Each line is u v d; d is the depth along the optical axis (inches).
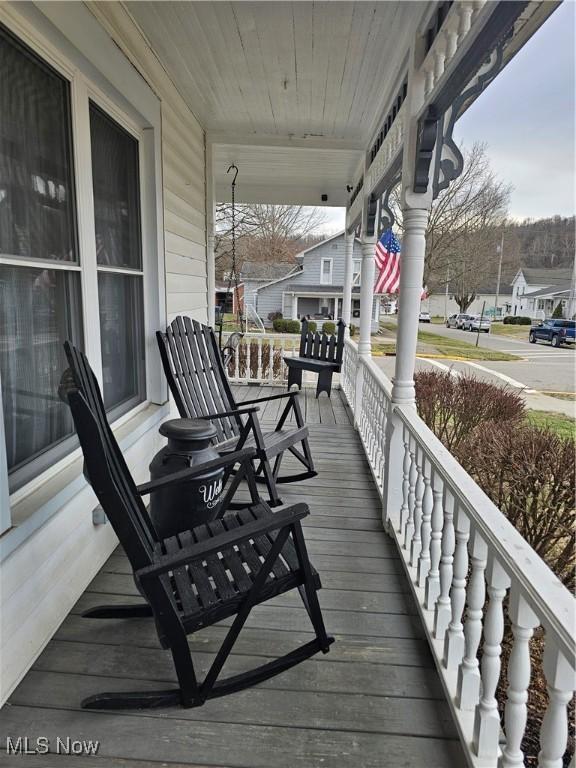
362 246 185.8
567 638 35.8
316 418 209.6
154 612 57.1
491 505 56.2
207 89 145.6
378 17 101.3
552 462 113.8
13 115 67.3
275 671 64.9
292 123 177.0
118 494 56.0
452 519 67.5
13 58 66.8
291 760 54.5
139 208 119.8
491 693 51.6
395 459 106.1
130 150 114.2
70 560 78.0
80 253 85.4
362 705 62.0
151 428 121.5
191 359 134.1
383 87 141.1
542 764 40.4
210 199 194.5
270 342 282.2
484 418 170.4
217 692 61.6
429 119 86.8
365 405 167.6
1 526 60.4
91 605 79.4
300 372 264.1
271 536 75.5
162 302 129.1
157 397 129.8
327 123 175.6
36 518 66.8
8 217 66.8
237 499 123.0
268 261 878.4
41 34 71.7
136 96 105.0
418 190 94.3
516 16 54.5
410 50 95.7
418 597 79.7
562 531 111.8
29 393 73.0
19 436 70.6
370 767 54.0
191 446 93.0
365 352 188.4
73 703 60.8
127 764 53.4
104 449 55.7
